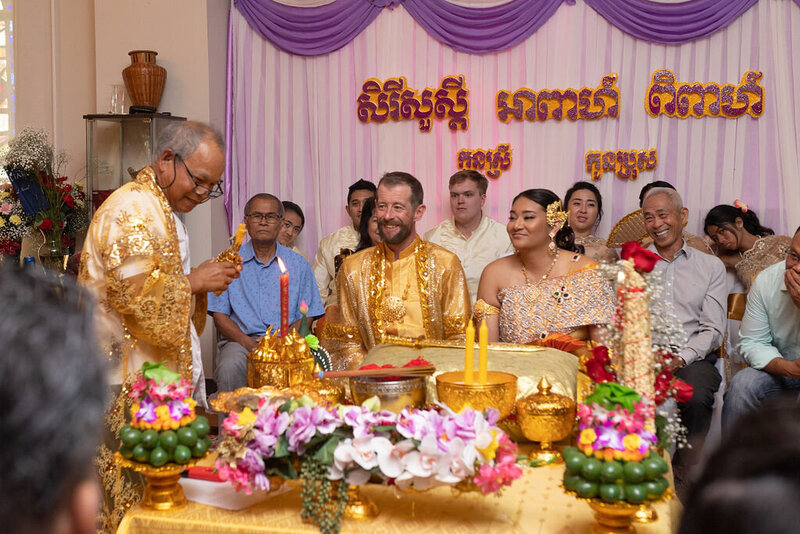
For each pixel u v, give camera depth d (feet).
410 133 16.63
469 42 16.12
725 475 2.45
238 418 5.51
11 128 18.28
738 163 15.37
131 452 5.57
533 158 16.11
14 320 1.99
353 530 5.33
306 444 5.41
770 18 15.03
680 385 6.23
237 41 17.17
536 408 6.27
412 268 9.89
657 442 5.80
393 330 9.72
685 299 12.78
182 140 7.68
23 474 1.89
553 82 15.94
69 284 2.21
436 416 5.32
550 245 9.87
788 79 15.05
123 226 7.38
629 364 5.49
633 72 15.62
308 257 17.28
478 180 15.20
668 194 12.85
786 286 10.80
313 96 16.99
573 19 15.75
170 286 7.38
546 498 5.75
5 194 15.79
